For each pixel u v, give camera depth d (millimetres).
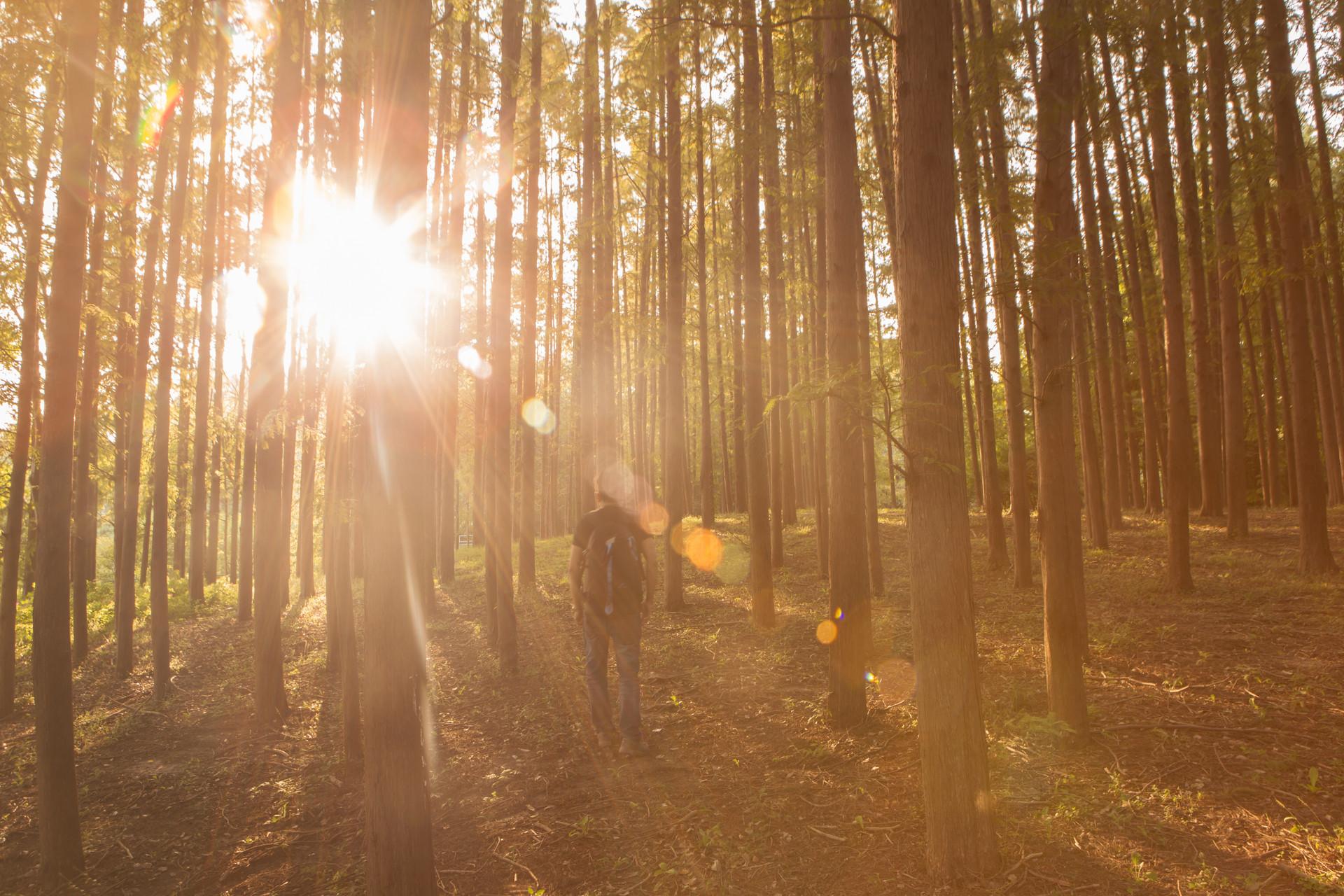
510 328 8484
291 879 4215
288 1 8000
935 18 3291
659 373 23469
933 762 3227
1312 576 9086
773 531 14344
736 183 11711
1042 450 4848
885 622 8773
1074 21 5137
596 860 3926
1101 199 13281
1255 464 23281
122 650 9867
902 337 3303
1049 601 4734
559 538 26141
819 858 3594
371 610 3367
